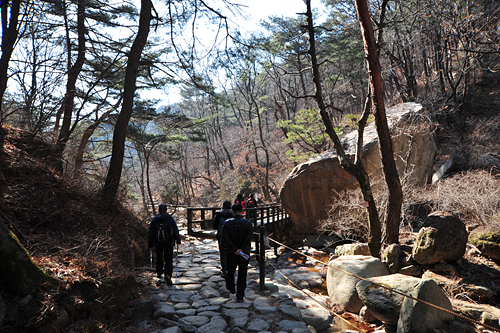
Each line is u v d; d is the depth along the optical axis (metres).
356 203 11.05
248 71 10.33
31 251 4.54
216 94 12.19
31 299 3.50
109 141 14.64
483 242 7.35
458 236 6.98
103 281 4.44
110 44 11.80
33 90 8.19
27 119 8.04
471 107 21.48
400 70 22.59
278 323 4.69
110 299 4.35
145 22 9.30
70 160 8.84
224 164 38.50
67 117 10.88
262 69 24.33
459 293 6.22
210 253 9.53
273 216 13.30
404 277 5.65
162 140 16.73
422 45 21.53
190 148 31.89
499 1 12.69
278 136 32.50
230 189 27.20
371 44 7.71
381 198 10.69
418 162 12.98
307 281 8.27
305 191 12.71
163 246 6.32
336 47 24.27
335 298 6.77
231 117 48.00
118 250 6.30
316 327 5.17
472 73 22.34
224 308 5.20
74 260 4.59
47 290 3.65
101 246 5.46
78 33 11.54
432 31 20.05
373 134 12.81
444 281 6.57
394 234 8.10
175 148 19.52
